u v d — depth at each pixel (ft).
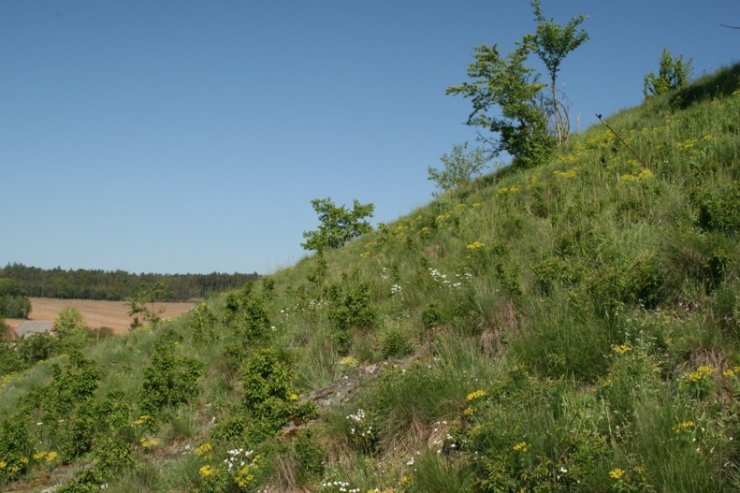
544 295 23.22
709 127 38.09
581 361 17.76
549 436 14.21
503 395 16.43
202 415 26.53
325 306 33.01
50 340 110.83
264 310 33.32
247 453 18.48
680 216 25.07
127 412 26.12
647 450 13.10
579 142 58.49
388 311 29.89
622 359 16.71
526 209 36.65
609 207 29.86
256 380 22.67
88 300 315.58
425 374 19.16
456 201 52.54
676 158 32.76
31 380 50.39
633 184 31.65
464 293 25.21
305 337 30.48
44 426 30.04
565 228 29.73
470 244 33.12
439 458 15.70
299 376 25.72
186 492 19.13
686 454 12.59
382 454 17.72
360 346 26.48
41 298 305.32
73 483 21.02
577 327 19.03
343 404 20.34
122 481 20.61
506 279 24.16
